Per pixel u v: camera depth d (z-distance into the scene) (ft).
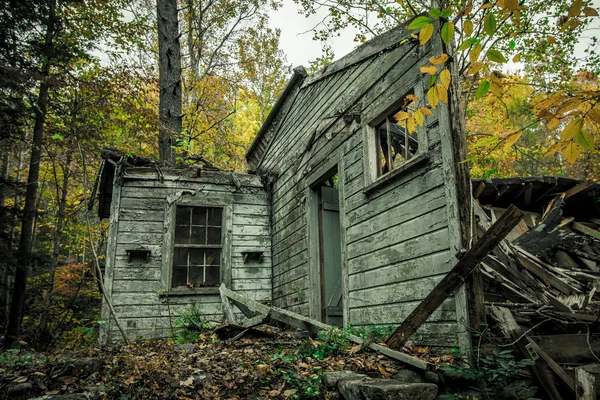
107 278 23.49
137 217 25.03
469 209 12.03
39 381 9.71
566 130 5.08
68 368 10.68
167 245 25.08
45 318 32.58
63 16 34.40
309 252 22.09
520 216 10.19
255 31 55.67
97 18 37.11
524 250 15.40
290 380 10.41
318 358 12.31
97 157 28.12
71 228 42.50
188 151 32.83
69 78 29.14
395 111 16.38
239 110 67.97
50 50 28.86
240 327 17.16
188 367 11.48
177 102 34.65
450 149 12.42
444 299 11.25
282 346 14.93
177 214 26.25
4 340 26.99
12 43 26.73
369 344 12.75
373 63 17.78
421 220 13.53
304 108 25.29
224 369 11.48
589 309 11.72
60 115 29.40
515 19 5.24
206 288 25.31
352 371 11.05
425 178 13.53
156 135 33.27
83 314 38.65
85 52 32.58
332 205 22.95
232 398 9.67
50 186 48.34
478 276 11.36
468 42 5.16
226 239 26.91
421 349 12.34
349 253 17.97
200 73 55.16
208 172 27.61
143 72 37.09
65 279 42.91
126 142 40.63
